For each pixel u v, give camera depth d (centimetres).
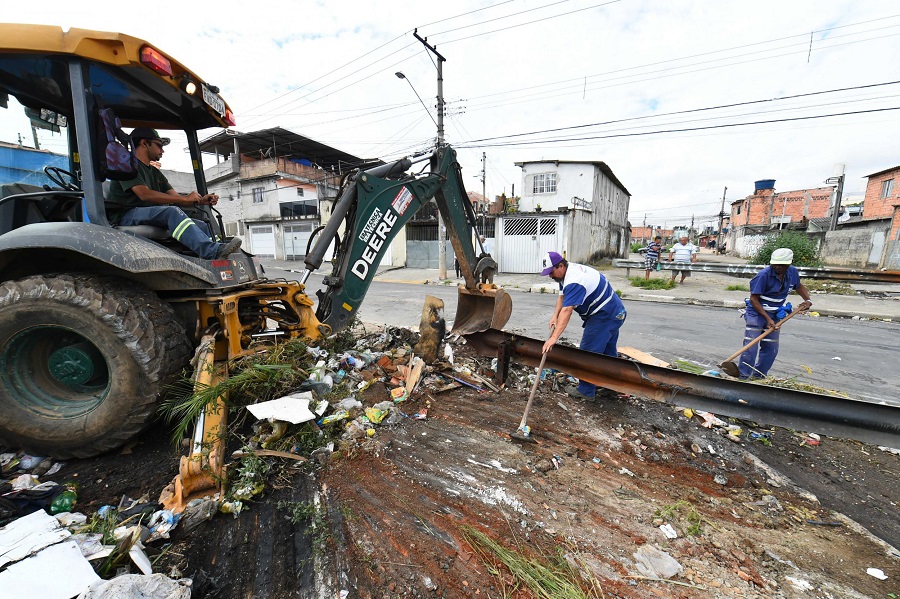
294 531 201
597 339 370
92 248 237
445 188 433
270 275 1867
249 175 2630
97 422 242
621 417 341
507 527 208
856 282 1105
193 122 391
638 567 186
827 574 187
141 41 256
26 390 248
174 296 300
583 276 342
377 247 384
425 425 313
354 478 244
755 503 239
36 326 238
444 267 1566
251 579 174
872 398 388
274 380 290
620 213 3259
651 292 1134
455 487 240
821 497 249
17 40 236
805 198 3259
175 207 305
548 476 255
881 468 280
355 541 196
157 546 187
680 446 301
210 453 218
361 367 378
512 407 350
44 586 140
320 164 3148
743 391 287
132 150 294
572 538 202
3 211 281
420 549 193
